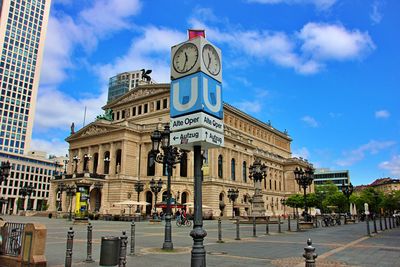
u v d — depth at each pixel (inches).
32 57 6215.6
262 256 626.8
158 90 3639.3
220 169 3405.5
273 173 4773.6
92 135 3440.0
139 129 3299.7
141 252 678.5
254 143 4662.9
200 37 414.9
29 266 475.2
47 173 6053.2
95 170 3464.6
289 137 5851.4
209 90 413.7
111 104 4067.4
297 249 736.3
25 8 6215.6
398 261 569.0
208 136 395.2
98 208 3137.3
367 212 1194.6
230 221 2438.5
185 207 2753.4
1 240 520.1
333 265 528.4
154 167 3147.1
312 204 3814.0
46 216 3048.7
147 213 3070.9
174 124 417.7
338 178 7391.7
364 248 759.7
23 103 6003.9
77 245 781.3
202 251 359.9
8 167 1566.2
